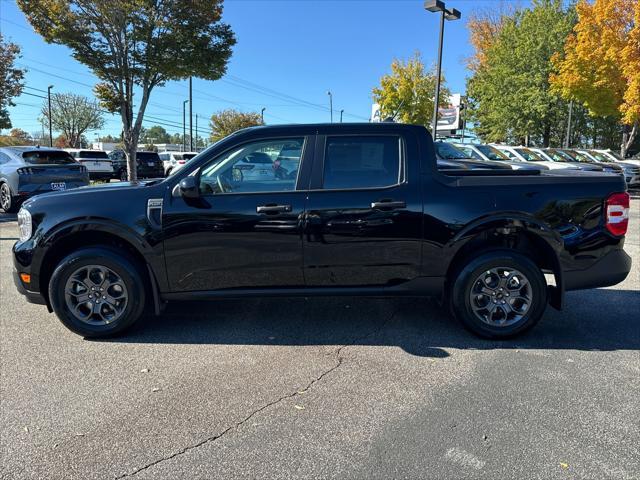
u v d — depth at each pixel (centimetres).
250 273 408
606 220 407
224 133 5753
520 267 404
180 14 1544
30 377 348
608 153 2306
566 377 350
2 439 273
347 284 414
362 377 350
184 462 254
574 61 2356
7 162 1164
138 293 411
